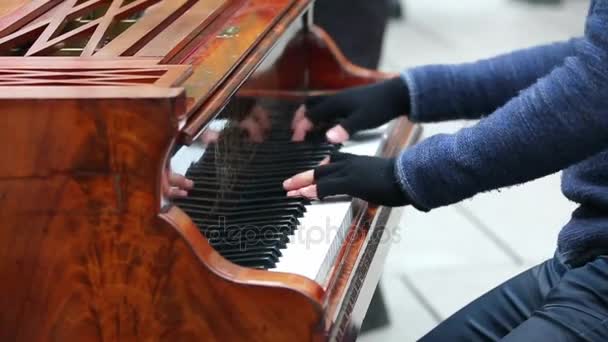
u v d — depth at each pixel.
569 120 1.01
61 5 1.39
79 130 0.96
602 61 0.99
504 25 4.64
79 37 1.25
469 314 1.39
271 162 1.48
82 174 0.98
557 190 2.95
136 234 1.00
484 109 1.48
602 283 1.14
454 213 2.81
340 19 2.27
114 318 1.04
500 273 2.46
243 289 0.99
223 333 1.02
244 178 1.38
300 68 1.72
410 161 1.11
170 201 1.02
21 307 1.05
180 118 0.95
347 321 1.12
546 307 1.18
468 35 4.47
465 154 1.07
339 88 1.76
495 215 2.79
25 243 1.02
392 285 2.41
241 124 1.36
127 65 1.08
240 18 1.37
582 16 4.78
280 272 1.04
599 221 1.17
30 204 1.00
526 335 1.14
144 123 0.94
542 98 1.03
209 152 1.22
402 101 1.50
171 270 1.01
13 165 0.98
